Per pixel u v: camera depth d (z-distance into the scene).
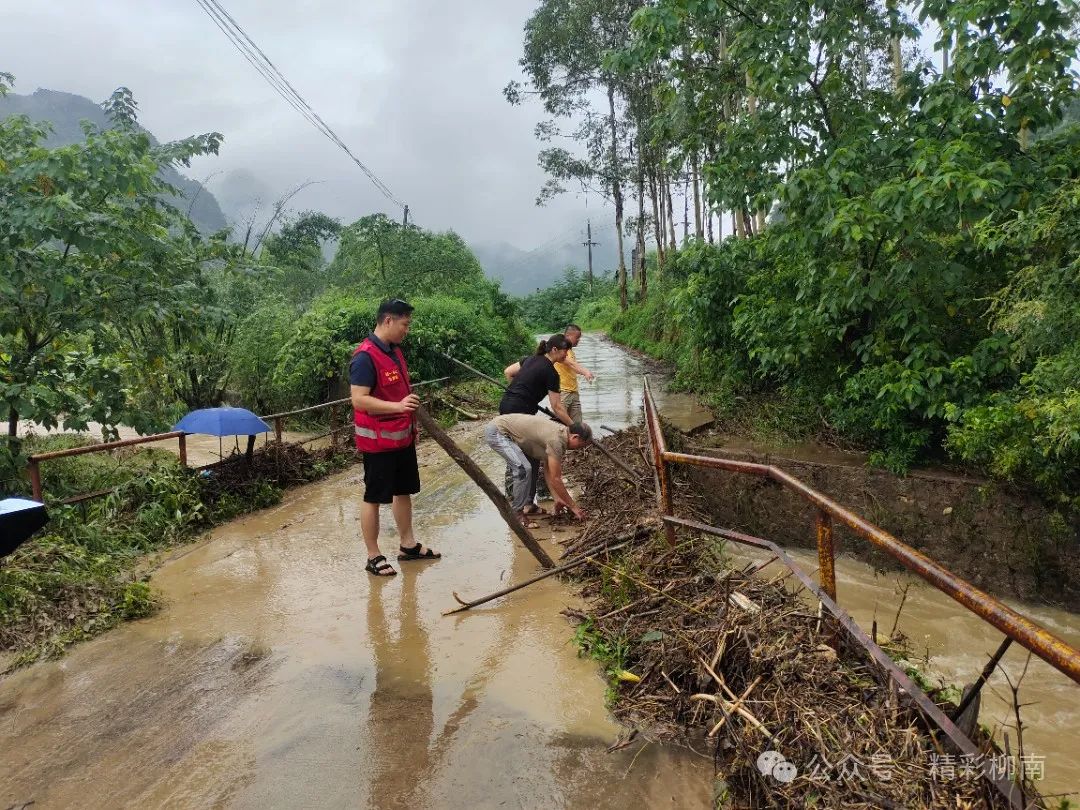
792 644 2.86
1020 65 5.98
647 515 5.14
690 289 9.88
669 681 2.97
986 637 4.50
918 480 5.72
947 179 5.25
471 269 24.66
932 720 2.31
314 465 7.79
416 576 4.55
